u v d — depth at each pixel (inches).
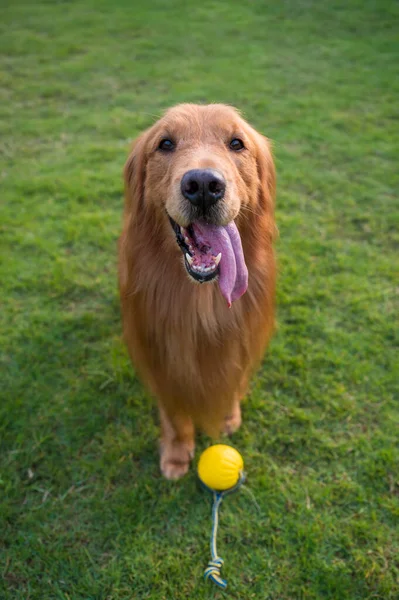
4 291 41.9
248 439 32.0
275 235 29.5
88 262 44.8
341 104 70.1
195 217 22.2
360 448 31.2
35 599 25.4
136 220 27.1
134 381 35.6
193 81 77.9
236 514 28.5
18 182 54.7
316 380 35.3
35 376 35.9
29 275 43.4
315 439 31.9
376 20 101.1
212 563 25.8
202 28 100.3
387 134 62.5
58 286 42.2
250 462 31.0
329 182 54.1
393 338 37.7
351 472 30.2
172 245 25.5
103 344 38.2
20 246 46.3
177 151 24.5
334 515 28.2
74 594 25.5
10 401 33.9
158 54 88.8
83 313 40.4
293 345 37.7
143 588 25.7
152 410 34.1
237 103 70.6
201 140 24.6
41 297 41.6
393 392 34.3
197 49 90.7
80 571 26.3
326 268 43.7
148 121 67.0
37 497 29.4
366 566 26.1
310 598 25.1
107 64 85.4
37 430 32.7
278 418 33.1
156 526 28.1
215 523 27.4
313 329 38.6
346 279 42.4
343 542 27.1
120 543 27.4
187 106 25.9
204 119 25.1
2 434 32.4
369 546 26.9
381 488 29.4
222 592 25.4
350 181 54.2
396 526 27.7
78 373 36.1
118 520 28.3
